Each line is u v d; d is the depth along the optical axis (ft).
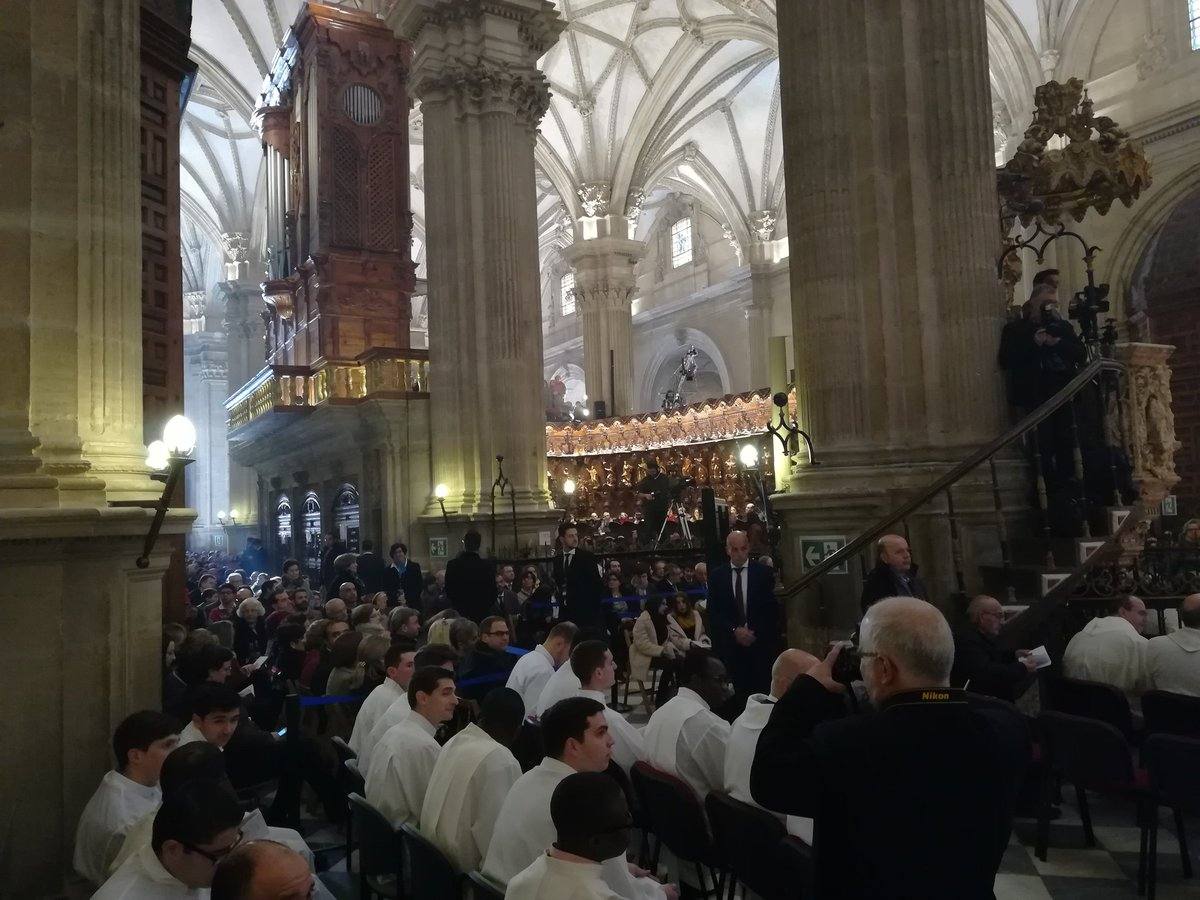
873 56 26.16
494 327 49.34
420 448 53.72
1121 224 67.92
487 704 12.57
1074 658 18.97
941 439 25.22
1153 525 43.50
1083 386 23.97
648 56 95.04
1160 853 15.80
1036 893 14.11
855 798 6.49
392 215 65.72
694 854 12.34
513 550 45.83
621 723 14.99
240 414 72.64
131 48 16.84
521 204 50.67
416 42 51.39
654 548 44.96
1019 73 72.90
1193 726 15.61
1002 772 6.60
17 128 14.33
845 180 26.18
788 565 26.43
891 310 25.67
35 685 13.39
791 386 57.67
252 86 93.66
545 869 7.97
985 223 25.63
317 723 20.38
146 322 25.54
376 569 44.96
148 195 25.85
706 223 125.39
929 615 6.88
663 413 76.38
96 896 8.43
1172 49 66.13
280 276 73.61
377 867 12.64
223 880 6.40
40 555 13.38
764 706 12.21
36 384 14.55
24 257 14.23
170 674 20.62
